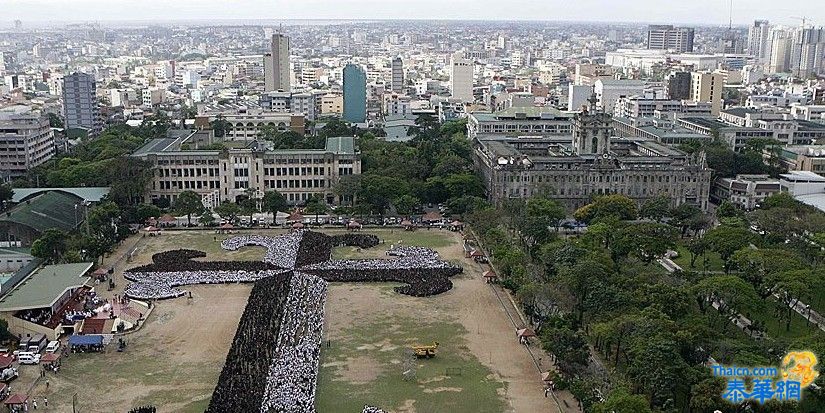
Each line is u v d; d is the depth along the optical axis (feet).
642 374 651.25
